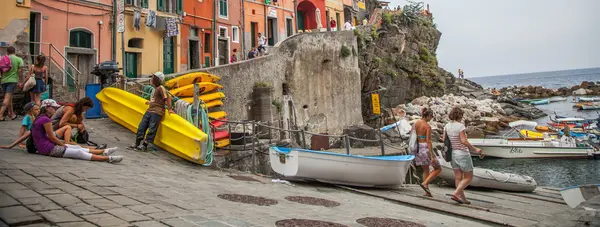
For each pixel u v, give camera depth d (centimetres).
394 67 4197
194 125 1191
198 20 2725
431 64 4672
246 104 2180
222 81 2034
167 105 1159
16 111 1540
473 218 815
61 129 925
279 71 2500
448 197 1099
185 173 966
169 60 2536
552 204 1147
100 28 2114
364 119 3597
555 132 3650
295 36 2650
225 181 953
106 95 1407
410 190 1229
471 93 6178
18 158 779
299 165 1088
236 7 3067
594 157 2873
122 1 2123
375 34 3775
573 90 9444
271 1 3428
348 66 3091
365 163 1138
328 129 2870
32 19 1855
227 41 2992
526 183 1451
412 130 1076
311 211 689
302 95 2684
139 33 2309
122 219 464
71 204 507
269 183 1046
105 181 676
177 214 515
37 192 547
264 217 581
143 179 762
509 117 5044
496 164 2814
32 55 1744
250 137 1303
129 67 2272
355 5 4778
